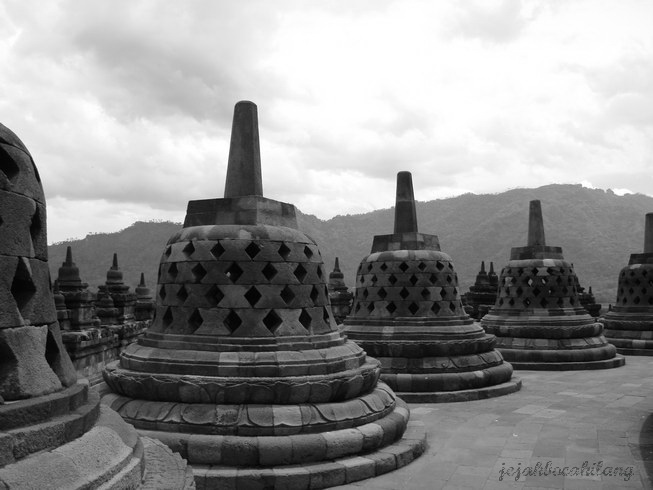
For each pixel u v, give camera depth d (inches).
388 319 649.6
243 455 341.7
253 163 429.1
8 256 187.9
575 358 820.6
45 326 203.5
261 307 387.2
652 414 529.3
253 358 370.9
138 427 361.7
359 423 377.7
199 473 331.6
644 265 1065.5
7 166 196.1
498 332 861.8
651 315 1030.4
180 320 394.6
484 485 347.9
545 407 565.9
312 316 408.2
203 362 370.3
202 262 394.3
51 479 169.3
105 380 409.4
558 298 866.1
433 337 626.5
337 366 388.5
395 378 599.8
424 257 660.7
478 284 1358.3
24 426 176.1
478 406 570.9
